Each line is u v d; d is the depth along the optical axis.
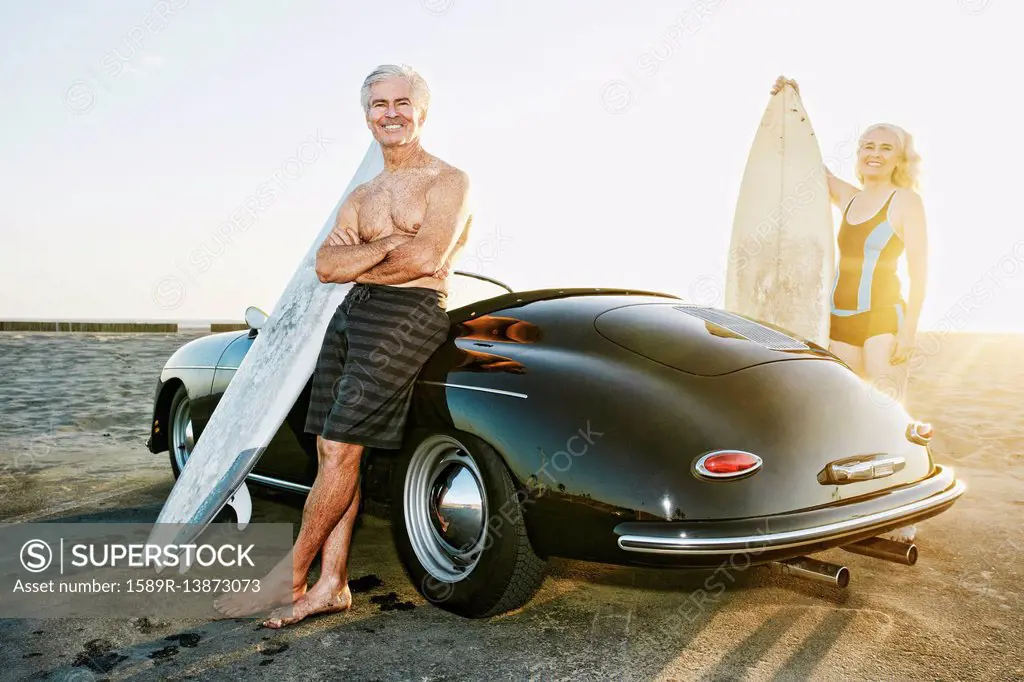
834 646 2.12
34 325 22.67
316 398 2.43
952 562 2.85
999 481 4.16
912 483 2.32
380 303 2.32
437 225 2.31
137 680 1.91
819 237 3.81
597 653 2.07
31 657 2.04
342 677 1.93
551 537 2.10
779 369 2.30
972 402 7.55
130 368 10.41
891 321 3.20
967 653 2.08
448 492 2.37
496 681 1.92
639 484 1.97
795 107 4.12
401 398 2.33
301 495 2.98
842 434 2.17
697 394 2.12
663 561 1.94
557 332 2.43
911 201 3.15
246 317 3.36
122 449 5.02
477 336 2.50
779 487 1.99
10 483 4.07
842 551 3.00
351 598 2.48
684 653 2.08
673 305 2.73
